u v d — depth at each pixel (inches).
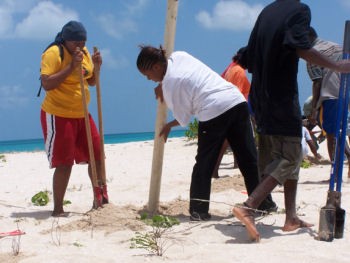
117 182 337.1
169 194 279.3
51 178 379.9
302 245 161.6
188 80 200.8
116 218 208.4
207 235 182.4
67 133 223.5
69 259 152.0
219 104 201.5
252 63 182.5
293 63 170.9
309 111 414.6
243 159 212.1
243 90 303.6
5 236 191.2
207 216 208.8
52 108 221.8
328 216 166.2
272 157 177.0
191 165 425.1
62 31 222.5
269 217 203.6
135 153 566.3
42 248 171.3
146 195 280.5
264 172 175.0
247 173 212.4
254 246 161.8
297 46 163.3
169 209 230.1
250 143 210.4
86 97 231.9
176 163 443.8
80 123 230.1
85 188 316.2
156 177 223.0
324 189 268.8
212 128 203.6
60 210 229.5
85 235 189.5
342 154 170.7
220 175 350.6
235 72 303.4
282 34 167.2
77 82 224.4
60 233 193.2
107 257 155.5
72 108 223.9
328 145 285.1
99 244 175.9
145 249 165.0
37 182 359.9
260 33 174.2
